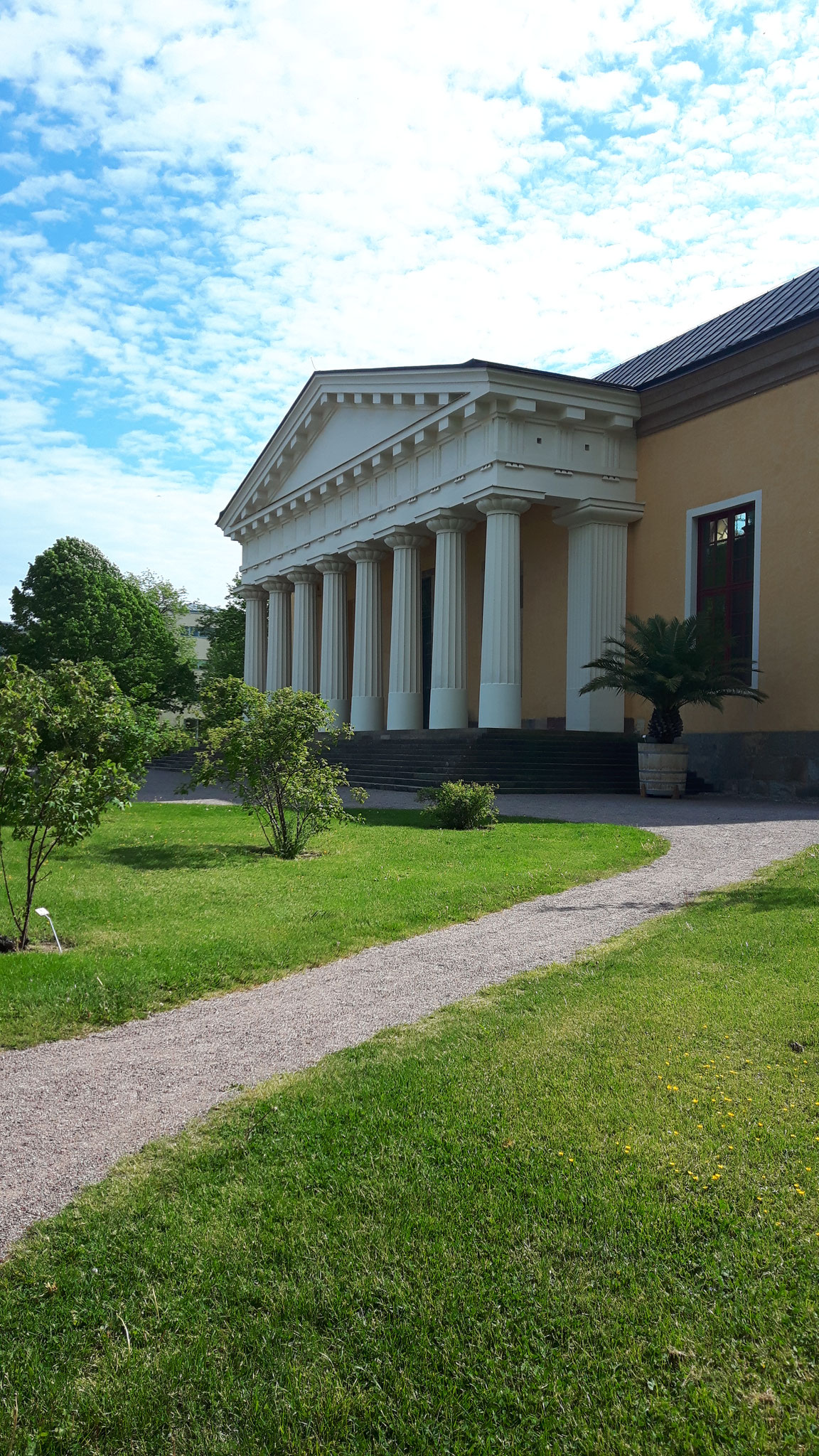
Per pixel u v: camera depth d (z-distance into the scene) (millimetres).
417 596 30688
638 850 12508
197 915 8750
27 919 7758
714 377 24391
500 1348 2746
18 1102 4695
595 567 26766
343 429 32844
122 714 8828
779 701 22422
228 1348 2812
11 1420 2580
